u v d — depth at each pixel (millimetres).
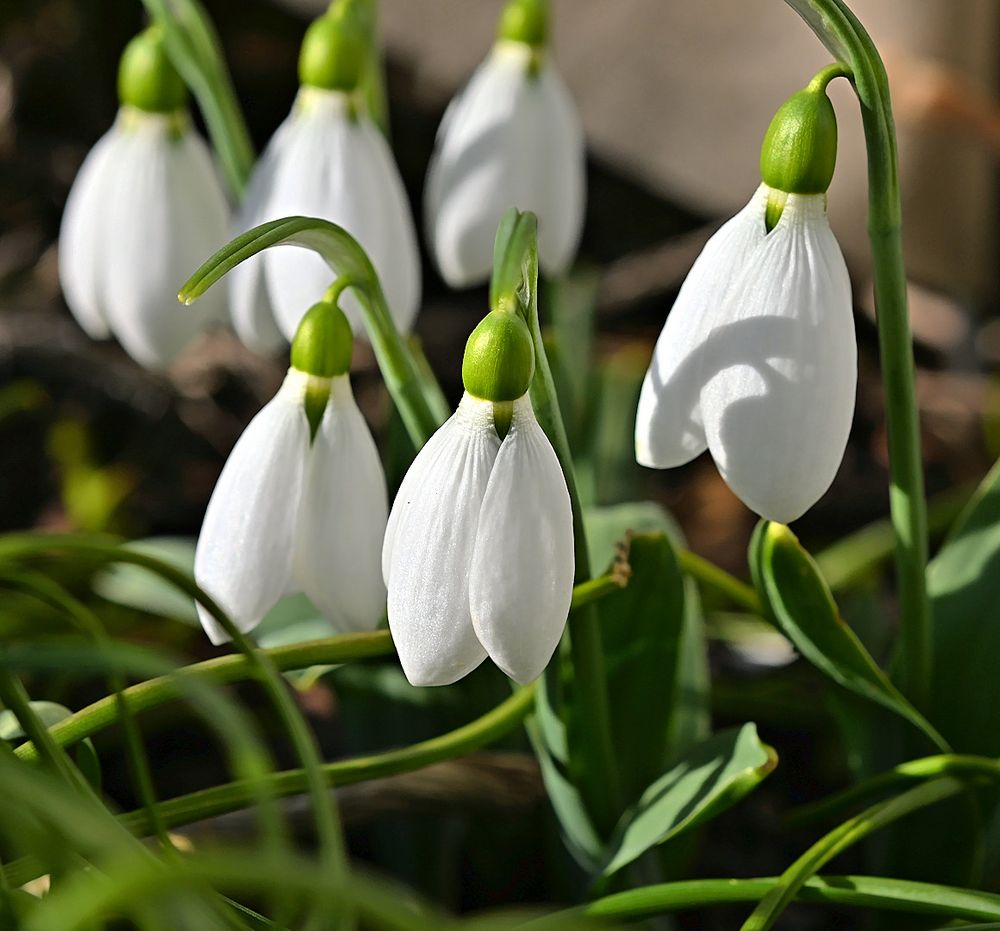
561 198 357
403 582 283
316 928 268
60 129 723
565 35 673
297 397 301
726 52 635
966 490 500
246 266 331
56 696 391
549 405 293
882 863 332
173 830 329
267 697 427
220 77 347
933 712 326
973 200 588
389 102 717
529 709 324
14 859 307
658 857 329
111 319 354
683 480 589
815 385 285
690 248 679
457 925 257
